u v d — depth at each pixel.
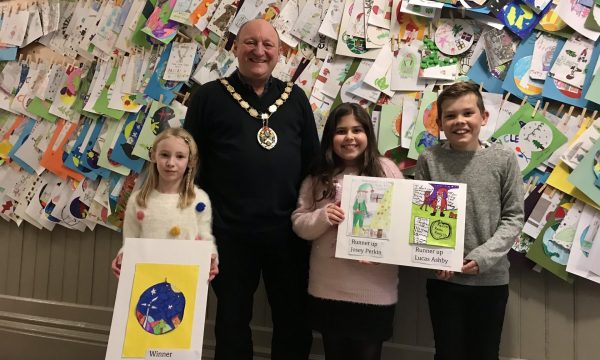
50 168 1.87
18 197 1.92
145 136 1.76
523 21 1.51
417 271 1.63
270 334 1.73
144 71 1.78
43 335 1.94
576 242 1.45
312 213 1.31
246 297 1.40
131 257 1.21
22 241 1.99
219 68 1.72
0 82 1.94
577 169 1.44
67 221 1.87
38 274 1.97
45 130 1.90
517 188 1.24
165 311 1.19
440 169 1.30
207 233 1.33
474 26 1.55
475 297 1.24
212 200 1.40
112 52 1.83
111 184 1.83
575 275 1.49
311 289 1.33
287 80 1.67
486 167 1.25
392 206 1.25
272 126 1.39
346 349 1.33
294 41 1.68
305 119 1.46
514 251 1.52
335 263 1.29
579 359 1.51
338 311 1.26
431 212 1.22
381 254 1.23
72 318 1.92
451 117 1.26
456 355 1.23
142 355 1.16
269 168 1.35
